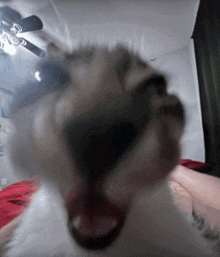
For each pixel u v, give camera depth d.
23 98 0.10
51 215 0.10
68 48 0.11
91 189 0.09
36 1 0.77
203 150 0.93
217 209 0.14
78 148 0.09
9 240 0.11
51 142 0.09
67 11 0.83
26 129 0.10
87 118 0.09
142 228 0.09
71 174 0.09
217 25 0.88
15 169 0.10
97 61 0.10
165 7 0.88
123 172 0.09
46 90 0.10
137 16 0.89
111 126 0.09
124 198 0.09
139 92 0.10
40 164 0.09
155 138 0.10
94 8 0.83
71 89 0.10
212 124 0.96
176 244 0.09
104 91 0.09
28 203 0.12
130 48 0.11
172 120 0.10
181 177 0.21
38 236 0.10
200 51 1.01
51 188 0.10
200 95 1.04
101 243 0.09
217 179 0.22
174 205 0.11
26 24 0.59
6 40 0.56
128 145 0.09
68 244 0.09
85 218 0.09
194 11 0.94
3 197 0.38
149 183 0.10
